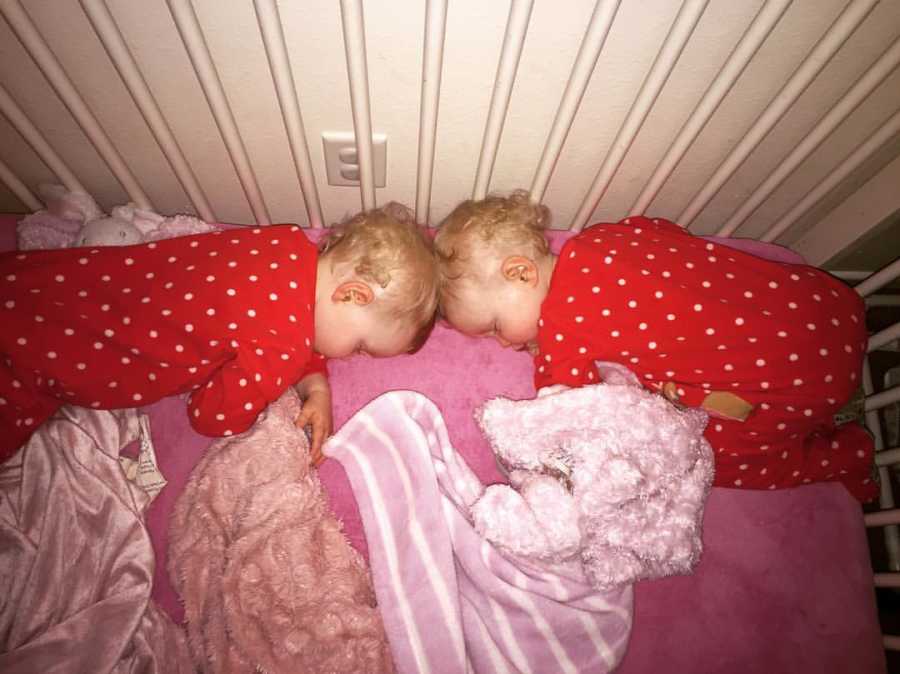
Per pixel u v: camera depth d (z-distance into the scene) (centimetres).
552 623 88
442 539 90
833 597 98
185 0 70
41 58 77
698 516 86
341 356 98
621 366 98
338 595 87
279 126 94
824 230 113
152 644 82
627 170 104
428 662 85
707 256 95
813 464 99
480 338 111
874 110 95
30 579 80
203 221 104
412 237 93
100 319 84
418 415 101
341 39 82
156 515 94
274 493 89
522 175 104
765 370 91
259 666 81
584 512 82
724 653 95
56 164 94
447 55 84
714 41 84
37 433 88
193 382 90
